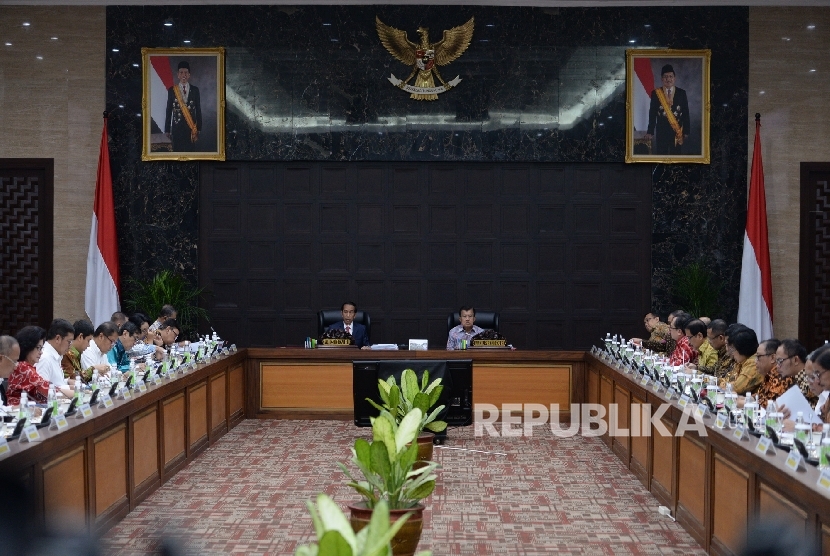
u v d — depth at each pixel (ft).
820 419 17.16
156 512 20.33
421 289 38.96
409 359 30.22
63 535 7.36
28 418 15.92
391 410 23.27
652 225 38.47
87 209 38.11
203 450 27.25
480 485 23.40
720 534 16.70
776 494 13.66
